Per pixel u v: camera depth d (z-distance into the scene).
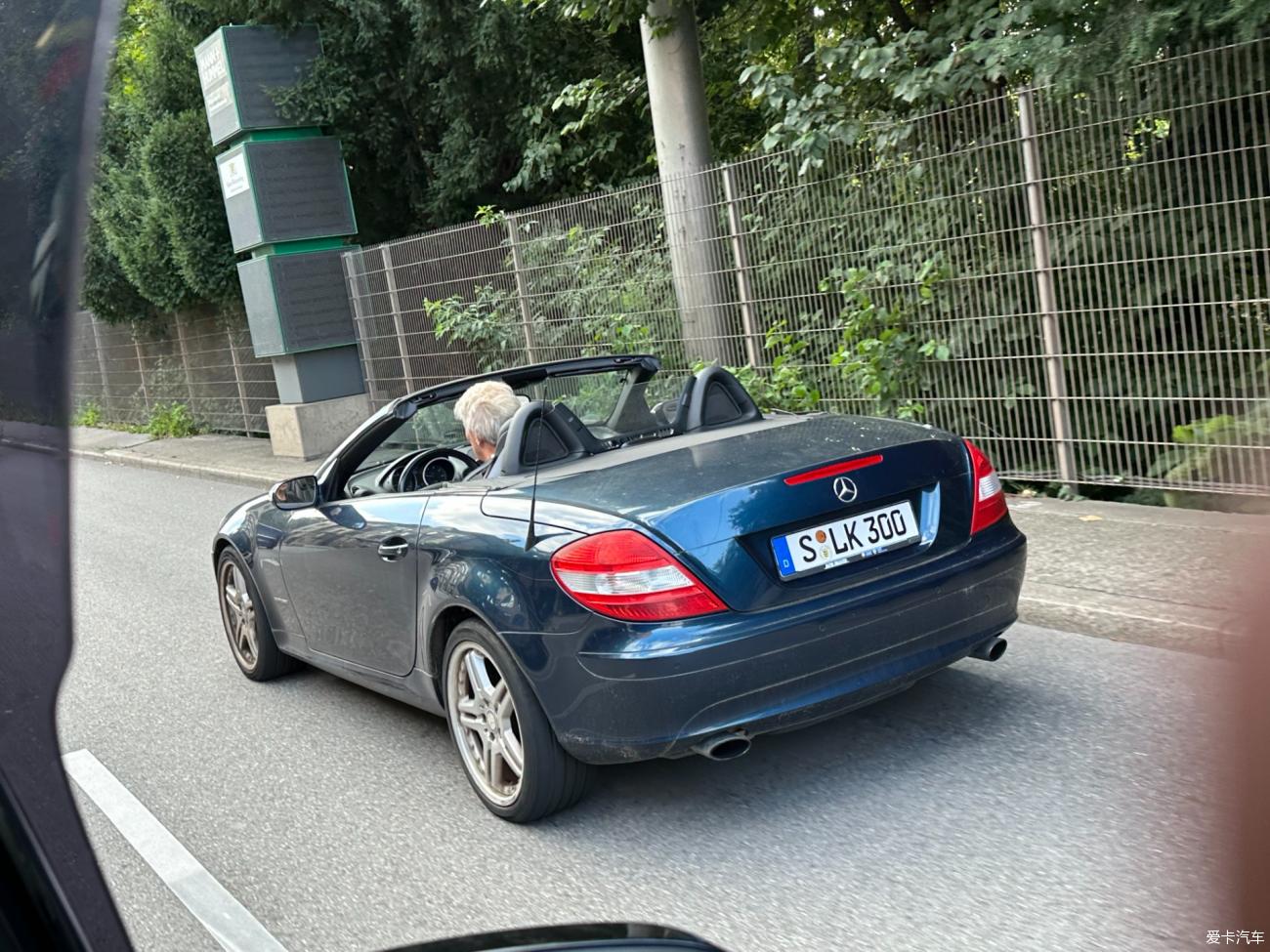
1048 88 6.91
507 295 12.02
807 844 3.51
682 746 3.47
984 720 4.24
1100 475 7.20
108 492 15.52
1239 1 5.91
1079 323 7.16
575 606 3.52
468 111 15.89
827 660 3.55
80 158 0.94
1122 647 4.86
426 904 3.50
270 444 17.59
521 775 3.84
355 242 18.12
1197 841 3.11
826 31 10.71
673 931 1.68
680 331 9.89
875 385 8.02
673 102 10.54
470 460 5.07
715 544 3.50
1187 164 6.51
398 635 4.49
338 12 15.50
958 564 3.84
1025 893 3.04
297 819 4.27
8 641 1.04
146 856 4.12
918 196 7.87
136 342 22.64
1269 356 6.38
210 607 7.98
